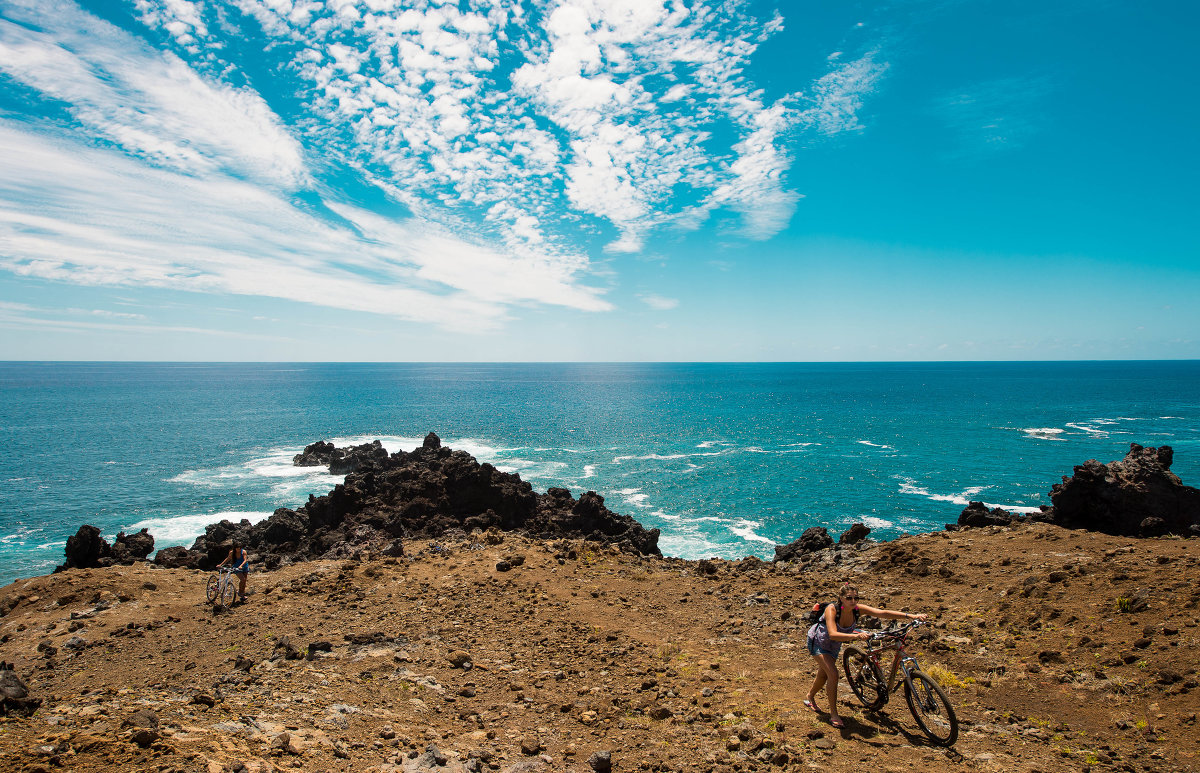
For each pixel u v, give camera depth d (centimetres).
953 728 693
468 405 14512
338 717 784
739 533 4297
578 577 1700
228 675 996
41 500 5131
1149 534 1712
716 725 786
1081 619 1045
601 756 680
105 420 10856
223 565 1620
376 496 3528
